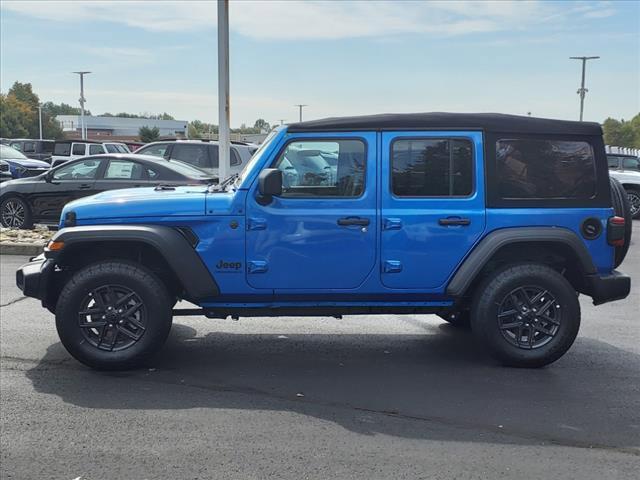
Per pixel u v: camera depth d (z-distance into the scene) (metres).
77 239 4.94
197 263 5.04
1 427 4.05
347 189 5.10
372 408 4.42
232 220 5.03
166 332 5.11
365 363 5.43
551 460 3.65
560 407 4.45
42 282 5.12
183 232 5.07
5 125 99.44
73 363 5.31
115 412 4.31
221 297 5.14
